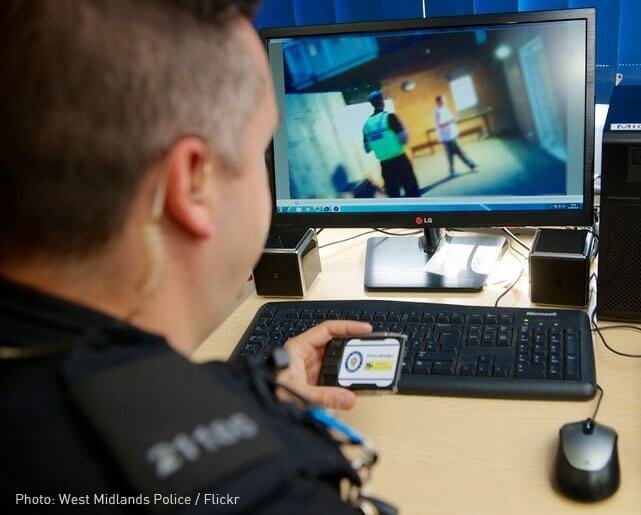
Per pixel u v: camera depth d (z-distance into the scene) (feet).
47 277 1.39
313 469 1.34
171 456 1.17
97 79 1.30
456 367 3.06
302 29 3.76
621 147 3.13
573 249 3.54
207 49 1.44
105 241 1.39
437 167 3.78
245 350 3.39
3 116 1.29
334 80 3.79
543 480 2.47
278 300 3.99
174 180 1.43
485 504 2.38
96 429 1.20
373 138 3.83
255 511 1.16
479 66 3.61
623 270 3.32
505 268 4.06
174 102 1.38
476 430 2.75
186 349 1.72
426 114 3.73
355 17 5.16
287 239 4.01
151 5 1.38
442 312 3.43
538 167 3.67
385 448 2.69
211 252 1.62
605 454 2.39
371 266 4.16
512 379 2.95
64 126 1.29
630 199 3.20
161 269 1.50
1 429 1.20
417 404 2.94
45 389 1.26
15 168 1.30
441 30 3.61
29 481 1.16
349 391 2.77
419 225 3.90
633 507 2.32
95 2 1.34
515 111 3.62
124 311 1.50
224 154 1.51
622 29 4.63
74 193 1.32
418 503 2.41
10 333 1.30
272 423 1.48
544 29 3.50
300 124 3.89
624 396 2.88
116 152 1.33
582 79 3.51
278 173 3.98
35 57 1.29
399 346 2.95
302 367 2.91
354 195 3.93
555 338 3.14
